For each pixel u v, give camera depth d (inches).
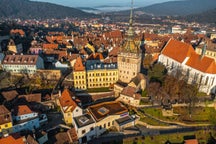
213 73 4734.3
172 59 5910.4
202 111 4360.2
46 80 5693.9
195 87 4731.8
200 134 3850.9
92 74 5319.9
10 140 2999.5
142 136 3846.0
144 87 5088.6
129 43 5157.5
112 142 3727.9
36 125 3996.1
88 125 3730.3
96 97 5108.3
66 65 6530.5
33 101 4574.3
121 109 4254.4
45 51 7504.9
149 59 6525.6
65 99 4343.0
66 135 3690.9
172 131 3956.7
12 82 5600.4
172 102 4557.1
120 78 5521.7
